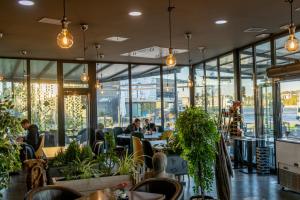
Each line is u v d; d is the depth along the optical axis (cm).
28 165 439
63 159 458
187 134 435
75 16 536
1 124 325
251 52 811
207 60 1041
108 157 432
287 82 678
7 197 592
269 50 738
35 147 784
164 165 422
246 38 735
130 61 1050
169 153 568
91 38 702
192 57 986
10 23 570
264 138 769
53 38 691
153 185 337
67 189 329
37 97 969
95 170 414
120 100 1077
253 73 799
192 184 647
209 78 1034
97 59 1001
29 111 954
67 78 1009
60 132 993
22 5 473
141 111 1101
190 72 1145
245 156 833
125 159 439
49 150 635
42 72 977
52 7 486
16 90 941
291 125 676
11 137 334
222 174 452
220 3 484
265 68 756
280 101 707
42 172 439
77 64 1023
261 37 730
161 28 628
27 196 299
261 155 737
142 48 827
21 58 942
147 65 1111
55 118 991
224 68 943
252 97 813
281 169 612
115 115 1070
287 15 555
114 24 591
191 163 443
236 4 491
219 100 971
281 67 631
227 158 458
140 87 1102
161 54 926
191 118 435
